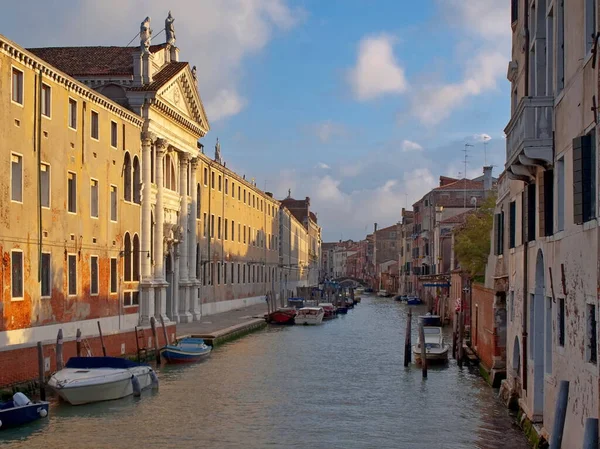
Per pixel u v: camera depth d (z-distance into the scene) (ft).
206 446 58.29
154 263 118.01
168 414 68.85
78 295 88.53
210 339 122.42
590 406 36.24
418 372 96.84
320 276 579.89
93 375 71.82
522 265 58.03
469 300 119.75
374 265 541.75
